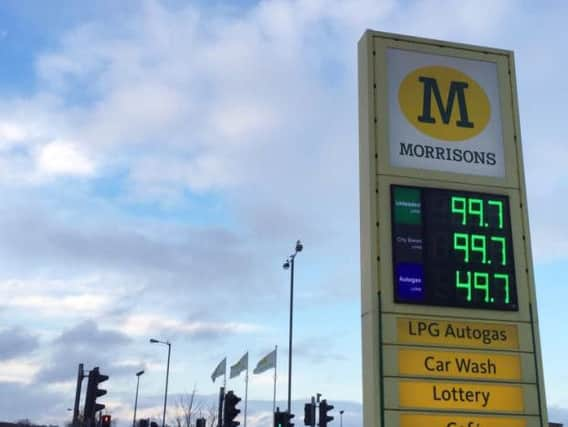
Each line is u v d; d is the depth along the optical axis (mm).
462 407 14758
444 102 16828
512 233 16172
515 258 15992
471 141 16672
